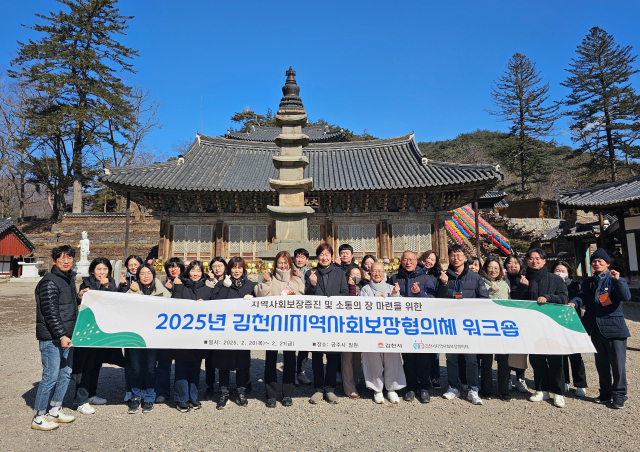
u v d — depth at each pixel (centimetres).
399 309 599
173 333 574
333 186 2084
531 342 585
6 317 1466
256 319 589
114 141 4375
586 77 4403
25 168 4881
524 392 661
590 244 2691
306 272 725
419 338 586
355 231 2223
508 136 5153
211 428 514
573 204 1994
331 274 634
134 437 488
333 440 477
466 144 8400
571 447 458
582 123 4472
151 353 579
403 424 525
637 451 447
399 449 454
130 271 689
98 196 5362
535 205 4306
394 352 596
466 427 515
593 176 4438
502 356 613
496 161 5869
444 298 609
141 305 583
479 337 588
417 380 625
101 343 554
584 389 638
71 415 545
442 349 581
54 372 516
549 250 3394
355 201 2202
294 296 600
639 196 1703
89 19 4250
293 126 1268
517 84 5084
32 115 4225
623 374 579
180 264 648
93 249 3825
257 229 2231
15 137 4734
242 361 601
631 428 509
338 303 600
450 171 2055
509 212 4572
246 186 2105
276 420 540
